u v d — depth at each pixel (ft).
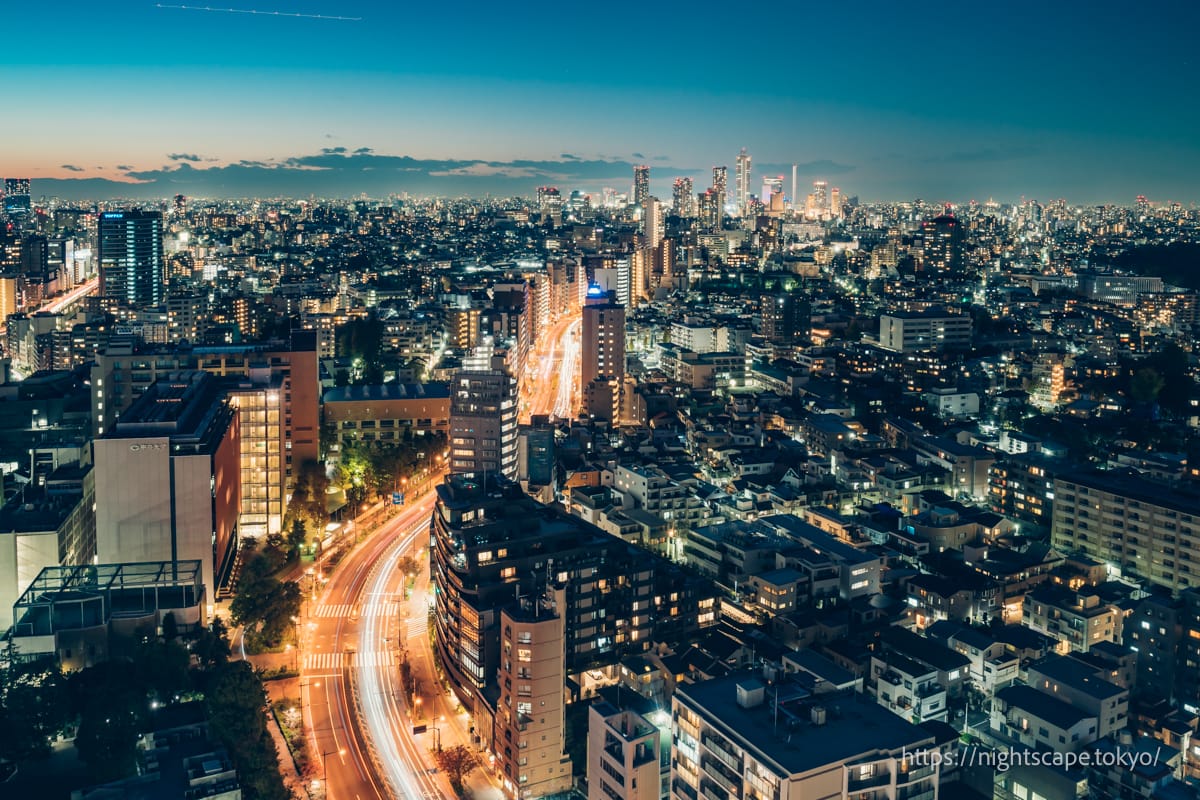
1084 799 637.30
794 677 618.44
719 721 565.53
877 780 528.22
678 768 607.37
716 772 564.71
